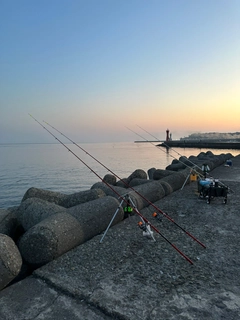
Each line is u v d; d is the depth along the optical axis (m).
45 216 4.76
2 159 48.56
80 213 4.38
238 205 6.34
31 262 3.52
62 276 3.08
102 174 24.39
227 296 2.65
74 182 19.92
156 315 2.37
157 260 3.48
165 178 8.58
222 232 4.54
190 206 6.35
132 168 28.61
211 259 3.49
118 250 3.81
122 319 2.35
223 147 61.34
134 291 2.76
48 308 2.53
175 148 75.69
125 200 5.07
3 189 17.19
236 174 11.97
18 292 2.82
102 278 3.03
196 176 9.47
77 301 2.64
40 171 27.69
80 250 3.83
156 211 5.99
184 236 4.37
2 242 3.09
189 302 2.56
